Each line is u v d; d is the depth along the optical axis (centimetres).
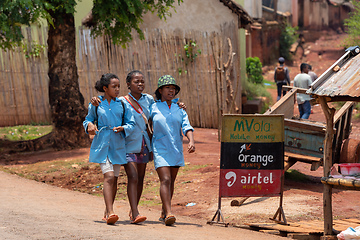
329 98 734
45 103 2406
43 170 1423
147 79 2330
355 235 668
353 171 739
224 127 848
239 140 849
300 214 902
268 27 4234
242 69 2867
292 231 767
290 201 996
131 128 711
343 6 5244
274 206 962
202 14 2580
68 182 1280
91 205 948
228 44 2344
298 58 4516
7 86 2359
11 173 1373
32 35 2366
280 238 743
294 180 1211
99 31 1909
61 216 723
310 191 1096
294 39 4488
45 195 1023
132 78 734
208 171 1323
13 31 1611
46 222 635
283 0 4997
